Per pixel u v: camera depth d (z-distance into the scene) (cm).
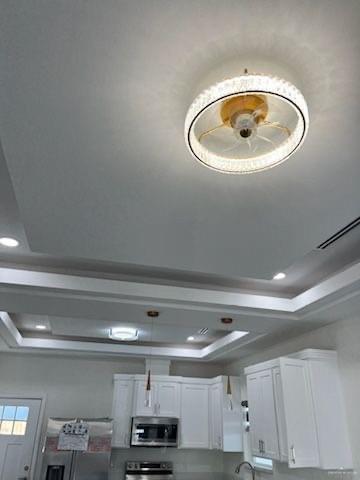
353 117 129
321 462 306
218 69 114
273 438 343
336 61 111
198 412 547
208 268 246
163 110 126
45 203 175
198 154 128
